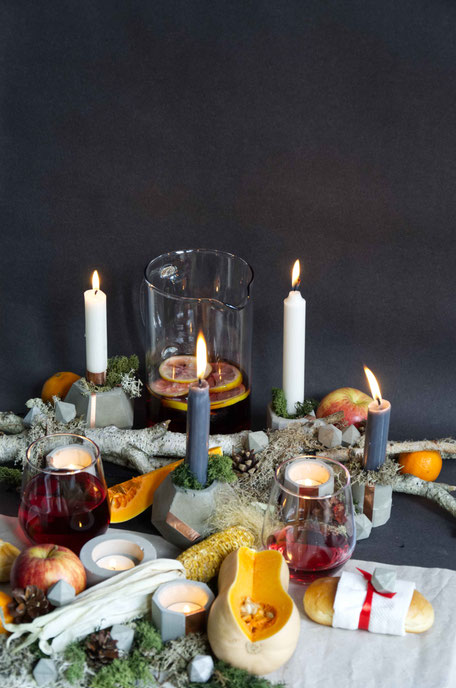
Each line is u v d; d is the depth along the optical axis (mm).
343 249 1810
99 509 1369
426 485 1532
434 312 1812
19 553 1338
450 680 1203
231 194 1821
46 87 1800
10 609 1213
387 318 1826
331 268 1822
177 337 1654
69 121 1812
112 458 1623
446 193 1756
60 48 1779
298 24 1724
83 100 1800
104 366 1651
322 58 1733
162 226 1852
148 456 1592
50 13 1762
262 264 1848
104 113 1803
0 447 1581
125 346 1889
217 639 1183
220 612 1186
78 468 1435
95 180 1836
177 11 1740
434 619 1292
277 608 1213
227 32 1743
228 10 1731
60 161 1833
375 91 1732
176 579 1272
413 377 1816
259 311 1861
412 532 1488
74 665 1182
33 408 1602
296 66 1743
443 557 1435
